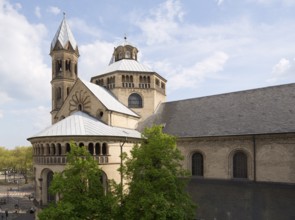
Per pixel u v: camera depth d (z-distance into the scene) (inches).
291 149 1272.1
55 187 945.5
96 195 968.3
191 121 1734.7
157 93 2122.3
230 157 1469.0
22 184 4512.8
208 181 1499.8
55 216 850.1
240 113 1582.2
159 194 901.2
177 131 1701.5
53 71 2352.4
